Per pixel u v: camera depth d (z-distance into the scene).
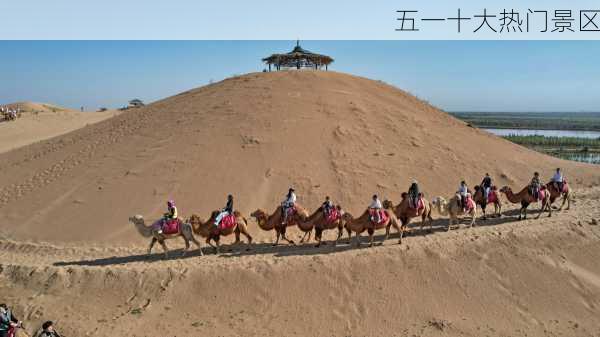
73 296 14.65
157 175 22.80
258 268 15.40
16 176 26.09
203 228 17.00
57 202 21.62
